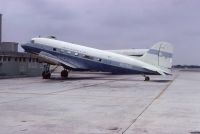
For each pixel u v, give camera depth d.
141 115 11.30
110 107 13.35
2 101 15.30
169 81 34.84
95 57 34.56
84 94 18.83
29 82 30.05
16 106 13.55
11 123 9.81
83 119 10.52
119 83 29.44
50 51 36.28
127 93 19.58
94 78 39.19
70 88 23.16
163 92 20.42
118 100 15.89
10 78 37.72
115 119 10.52
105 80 34.75
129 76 47.66
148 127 9.22
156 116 11.09
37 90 21.36
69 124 9.67
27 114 11.49
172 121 10.15
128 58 33.31
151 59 32.19
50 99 16.22
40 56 34.69
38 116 11.09
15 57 43.44
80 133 8.47
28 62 46.31
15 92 19.92
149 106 13.66
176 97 17.38
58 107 13.31
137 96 17.86
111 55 34.06
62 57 35.84
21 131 8.70
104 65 34.22
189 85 27.72
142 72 32.62
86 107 13.34
